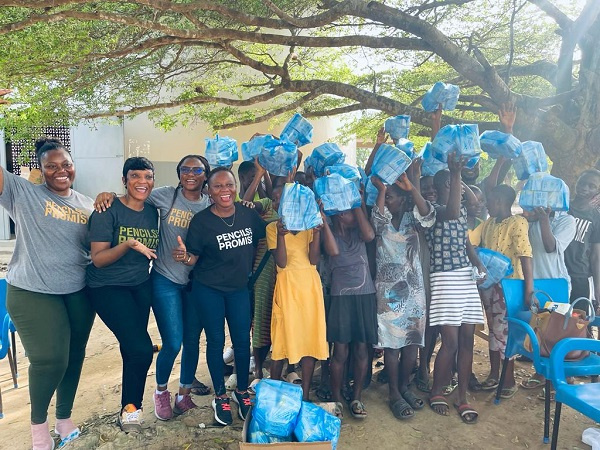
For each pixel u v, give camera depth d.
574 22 5.42
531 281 3.61
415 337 3.51
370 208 3.70
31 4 3.92
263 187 4.41
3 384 4.21
